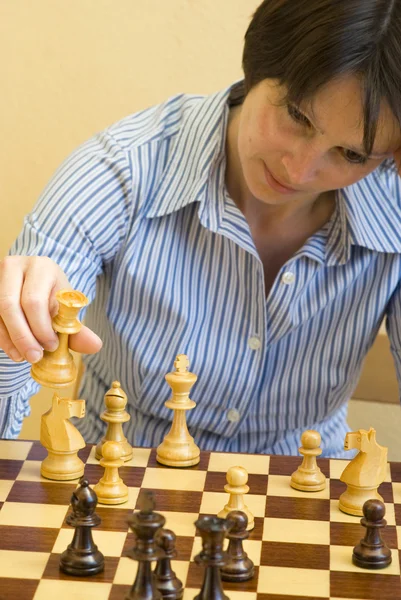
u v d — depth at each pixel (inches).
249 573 44.7
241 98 72.8
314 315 72.3
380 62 51.1
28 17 103.9
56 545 47.2
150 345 71.7
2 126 108.2
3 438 64.2
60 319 52.1
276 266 73.2
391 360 98.3
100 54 104.2
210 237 71.0
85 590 43.2
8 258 54.7
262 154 58.9
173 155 71.7
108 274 73.5
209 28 101.8
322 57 51.1
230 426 73.0
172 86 104.3
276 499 54.0
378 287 73.0
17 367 61.4
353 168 58.1
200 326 71.7
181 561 46.1
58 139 107.8
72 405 55.1
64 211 67.7
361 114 52.7
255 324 71.3
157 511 51.7
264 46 55.7
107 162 70.3
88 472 56.3
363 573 45.8
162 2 101.6
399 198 73.1
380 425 98.0
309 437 55.5
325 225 71.5
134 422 74.2
